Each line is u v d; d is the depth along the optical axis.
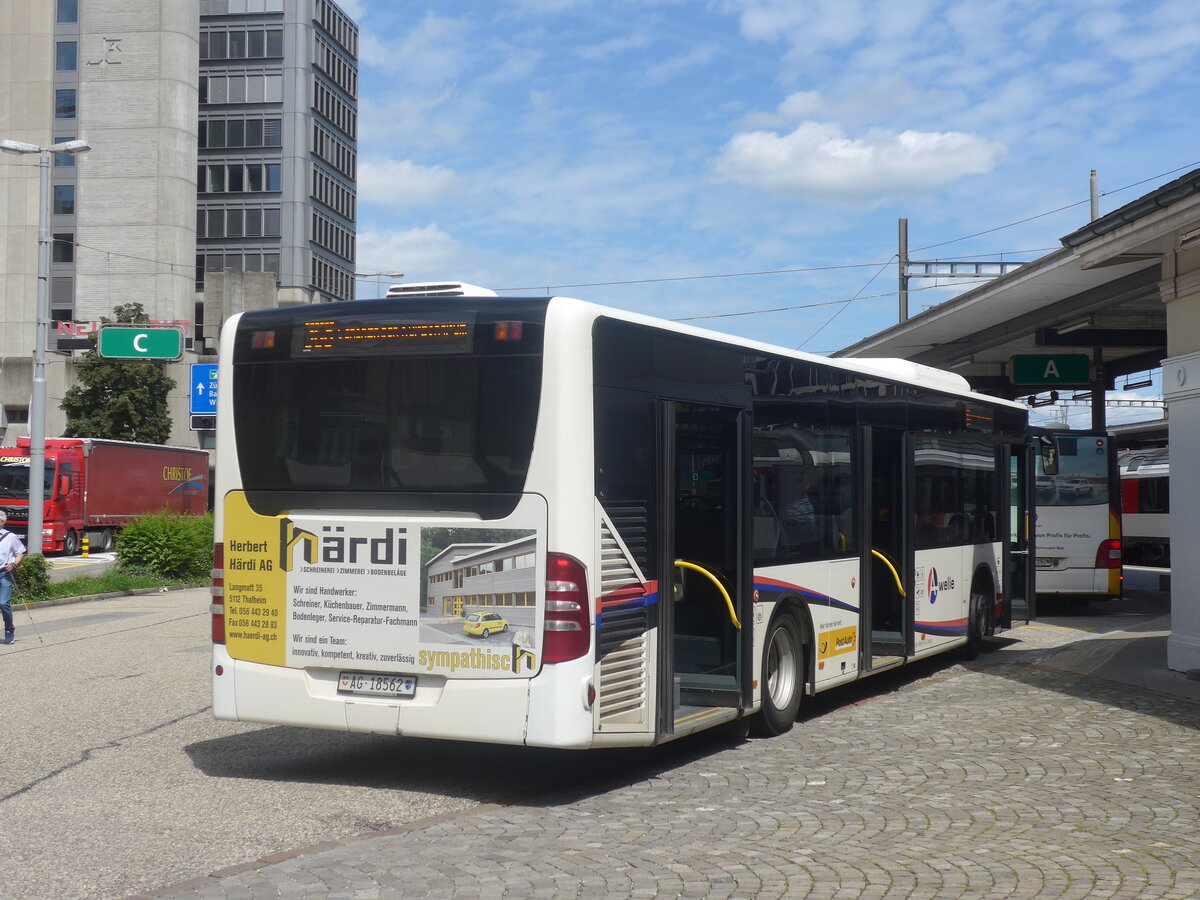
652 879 5.79
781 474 9.65
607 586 7.52
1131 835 6.52
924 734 9.50
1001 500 15.11
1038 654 14.68
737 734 9.52
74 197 77.25
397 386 7.79
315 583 7.91
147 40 77.06
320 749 9.25
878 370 11.66
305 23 88.56
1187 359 12.42
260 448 8.14
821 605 10.27
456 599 7.52
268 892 5.62
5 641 17.80
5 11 77.62
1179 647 12.59
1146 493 39.47
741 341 9.12
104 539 43.62
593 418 7.47
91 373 63.97
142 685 12.61
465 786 7.96
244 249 88.44
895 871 5.89
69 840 6.63
